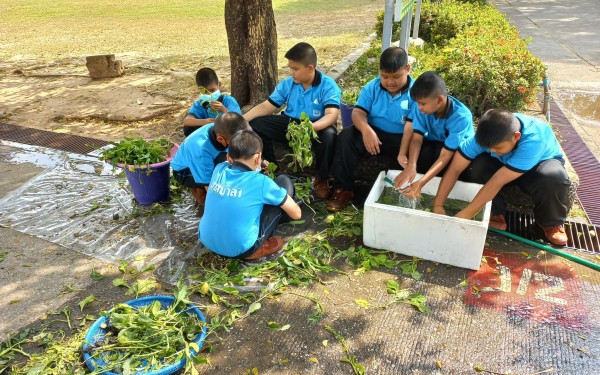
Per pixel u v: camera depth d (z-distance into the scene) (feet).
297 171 14.52
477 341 8.24
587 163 15.17
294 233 11.60
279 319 8.85
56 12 54.19
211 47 33.73
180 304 8.93
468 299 9.21
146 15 50.75
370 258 10.36
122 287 9.80
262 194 9.66
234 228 9.53
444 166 11.10
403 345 8.18
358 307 9.09
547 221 10.55
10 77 27.02
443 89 10.57
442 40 28.43
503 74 16.66
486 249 10.66
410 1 16.30
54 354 8.05
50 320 8.96
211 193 9.76
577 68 25.63
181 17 49.03
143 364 7.77
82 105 21.45
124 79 25.61
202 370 7.79
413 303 9.02
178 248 11.02
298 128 11.82
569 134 17.48
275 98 13.71
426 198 11.79
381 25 31.42
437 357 7.93
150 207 12.84
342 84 21.38
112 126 19.10
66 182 14.32
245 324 8.73
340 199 12.48
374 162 13.28
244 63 19.21
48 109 21.18
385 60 11.62
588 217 12.01
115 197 13.38
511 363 7.81
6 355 8.16
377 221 10.28
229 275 10.09
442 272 9.99
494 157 10.82
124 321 8.22
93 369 7.59
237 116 10.94
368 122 12.89
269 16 18.90
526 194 11.66
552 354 7.97
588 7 47.21
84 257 10.80
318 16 46.60
